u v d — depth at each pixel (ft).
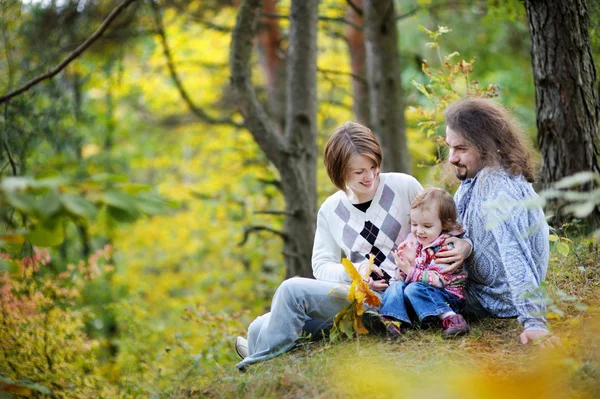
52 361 19.88
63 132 35.50
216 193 51.24
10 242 9.64
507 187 12.43
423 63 19.29
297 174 26.14
